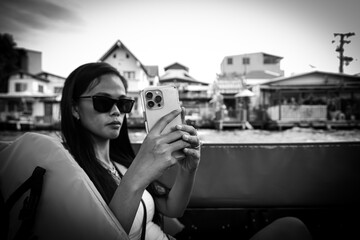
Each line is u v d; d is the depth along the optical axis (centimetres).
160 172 64
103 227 63
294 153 166
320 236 165
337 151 166
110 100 95
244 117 1020
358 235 164
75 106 100
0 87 1270
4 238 68
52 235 65
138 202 65
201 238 166
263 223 165
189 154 73
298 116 1177
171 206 109
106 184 92
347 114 1088
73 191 68
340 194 164
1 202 72
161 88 90
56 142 84
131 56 1220
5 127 1283
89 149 97
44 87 1213
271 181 166
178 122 87
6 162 83
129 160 129
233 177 166
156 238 107
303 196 165
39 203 69
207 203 166
